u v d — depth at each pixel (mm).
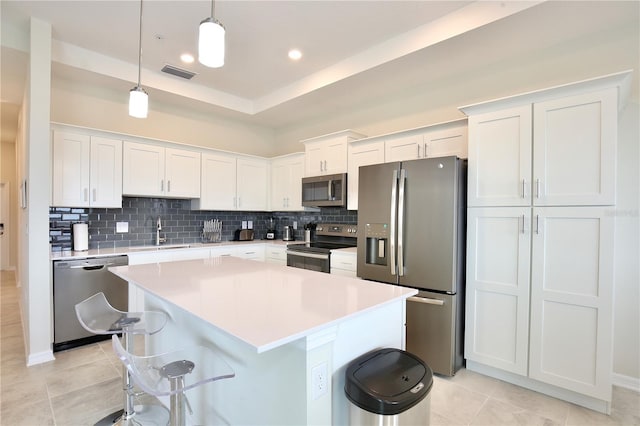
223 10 2523
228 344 1589
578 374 2084
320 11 2541
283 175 4680
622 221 2398
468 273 2525
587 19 2324
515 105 2324
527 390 2301
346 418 1352
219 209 4312
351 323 1395
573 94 2102
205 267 2340
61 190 3088
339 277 1997
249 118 4777
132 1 2420
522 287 2289
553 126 2174
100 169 3340
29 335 2617
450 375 2475
